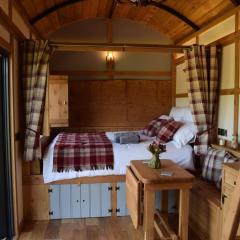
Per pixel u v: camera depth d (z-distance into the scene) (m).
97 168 3.74
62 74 5.84
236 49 3.63
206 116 3.94
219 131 4.04
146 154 3.84
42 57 3.54
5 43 2.85
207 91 3.95
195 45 3.94
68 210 3.80
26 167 3.70
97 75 5.93
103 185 3.81
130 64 6.01
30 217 3.75
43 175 3.71
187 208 2.94
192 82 3.96
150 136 4.87
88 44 3.79
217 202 2.92
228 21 3.83
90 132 5.77
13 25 3.15
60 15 5.14
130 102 6.02
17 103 3.42
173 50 4.01
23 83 3.51
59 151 3.75
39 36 5.12
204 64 3.92
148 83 6.06
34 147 3.54
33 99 3.51
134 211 3.03
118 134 4.42
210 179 3.48
